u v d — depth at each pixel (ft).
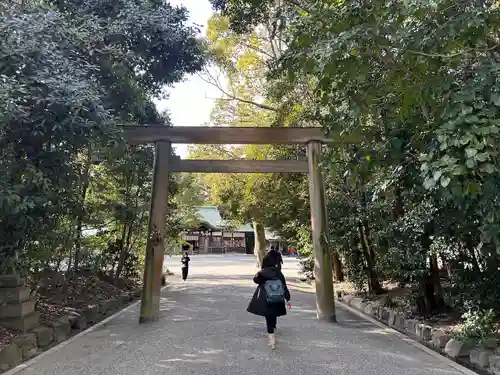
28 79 14.33
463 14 9.28
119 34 21.33
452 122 8.22
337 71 10.34
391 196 18.67
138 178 30.25
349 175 16.07
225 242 126.41
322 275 22.08
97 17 20.95
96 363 13.92
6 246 15.16
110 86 21.95
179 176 40.52
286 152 34.24
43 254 17.66
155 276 21.76
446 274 27.17
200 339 17.42
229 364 13.80
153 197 22.43
